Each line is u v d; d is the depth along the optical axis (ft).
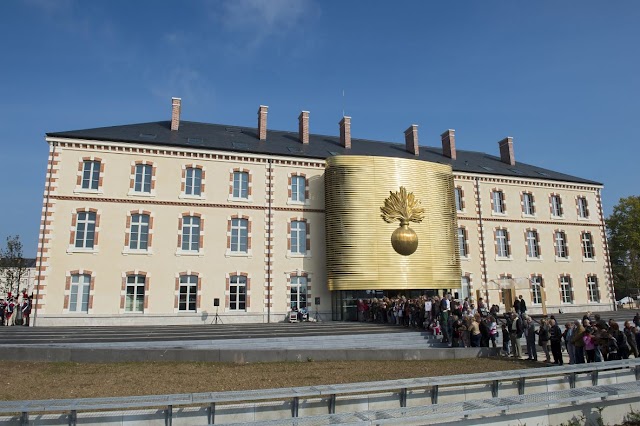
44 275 84.48
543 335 56.90
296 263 99.60
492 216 117.91
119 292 87.81
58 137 89.15
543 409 31.60
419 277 95.86
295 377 46.60
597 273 125.49
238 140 107.65
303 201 103.30
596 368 36.40
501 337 72.95
